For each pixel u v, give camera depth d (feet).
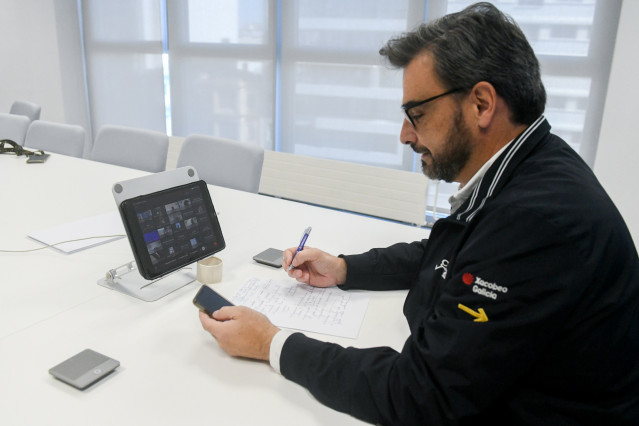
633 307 2.34
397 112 11.59
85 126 15.88
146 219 3.55
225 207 5.89
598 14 9.29
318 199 10.40
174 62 13.97
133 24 14.23
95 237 4.75
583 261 2.18
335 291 3.89
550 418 2.38
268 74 12.75
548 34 9.75
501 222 2.32
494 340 2.25
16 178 6.69
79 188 6.36
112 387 2.66
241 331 2.92
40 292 3.67
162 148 7.77
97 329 3.21
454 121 2.58
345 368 2.62
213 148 7.18
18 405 2.49
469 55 2.43
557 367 2.34
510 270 2.25
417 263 3.98
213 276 3.90
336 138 12.46
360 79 11.76
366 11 11.28
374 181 9.62
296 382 2.76
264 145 13.38
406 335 3.32
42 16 14.44
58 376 2.67
